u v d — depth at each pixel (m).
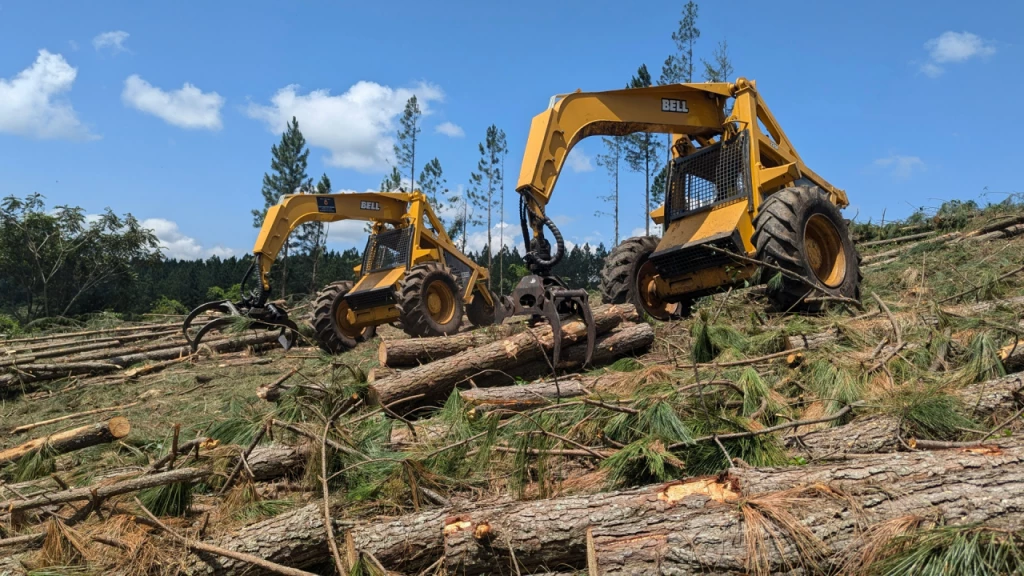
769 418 3.38
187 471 3.07
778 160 7.17
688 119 6.54
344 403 3.97
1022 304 5.11
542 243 5.27
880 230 11.85
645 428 3.08
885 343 4.38
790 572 1.99
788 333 4.77
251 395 6.44
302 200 9.23
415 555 2.52
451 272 10.25
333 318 9.52
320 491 3.32
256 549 2.54
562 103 5.69
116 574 2.50
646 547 2.15
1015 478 2.19
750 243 6.31
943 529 1.93
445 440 3.65
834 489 2.22
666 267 6.71
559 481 3.08
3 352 9.23
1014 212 10.41
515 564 2.29
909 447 2.87
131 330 11.80
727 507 2.22
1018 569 1.79
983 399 3.33
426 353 5.45
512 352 4.89
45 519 3.17
